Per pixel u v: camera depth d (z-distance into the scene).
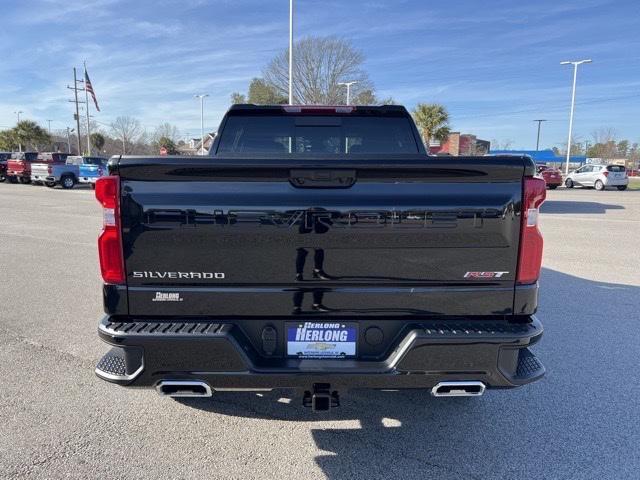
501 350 2.46
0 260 8.26
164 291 2.48
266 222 2.42
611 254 9.08
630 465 2.73
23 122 71.50
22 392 3.54
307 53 40.94
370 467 2.71
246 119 4.17
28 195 23.00
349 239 2.45
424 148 4.24
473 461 2.77
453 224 2.44
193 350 2.43
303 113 4.13
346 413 3.32
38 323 5.01
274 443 2.94
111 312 2.51
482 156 2.44
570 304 5.80
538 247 2.48
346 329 2.54
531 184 2.42
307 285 2.49
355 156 2.46
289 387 2.49
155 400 3.46
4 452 2.80
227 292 2.48
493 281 2.50
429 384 2.48
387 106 4.14
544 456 2.82
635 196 25.59
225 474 2.63
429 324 2.50
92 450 2.84
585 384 3.74
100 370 2.58
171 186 2.40
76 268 7.66
